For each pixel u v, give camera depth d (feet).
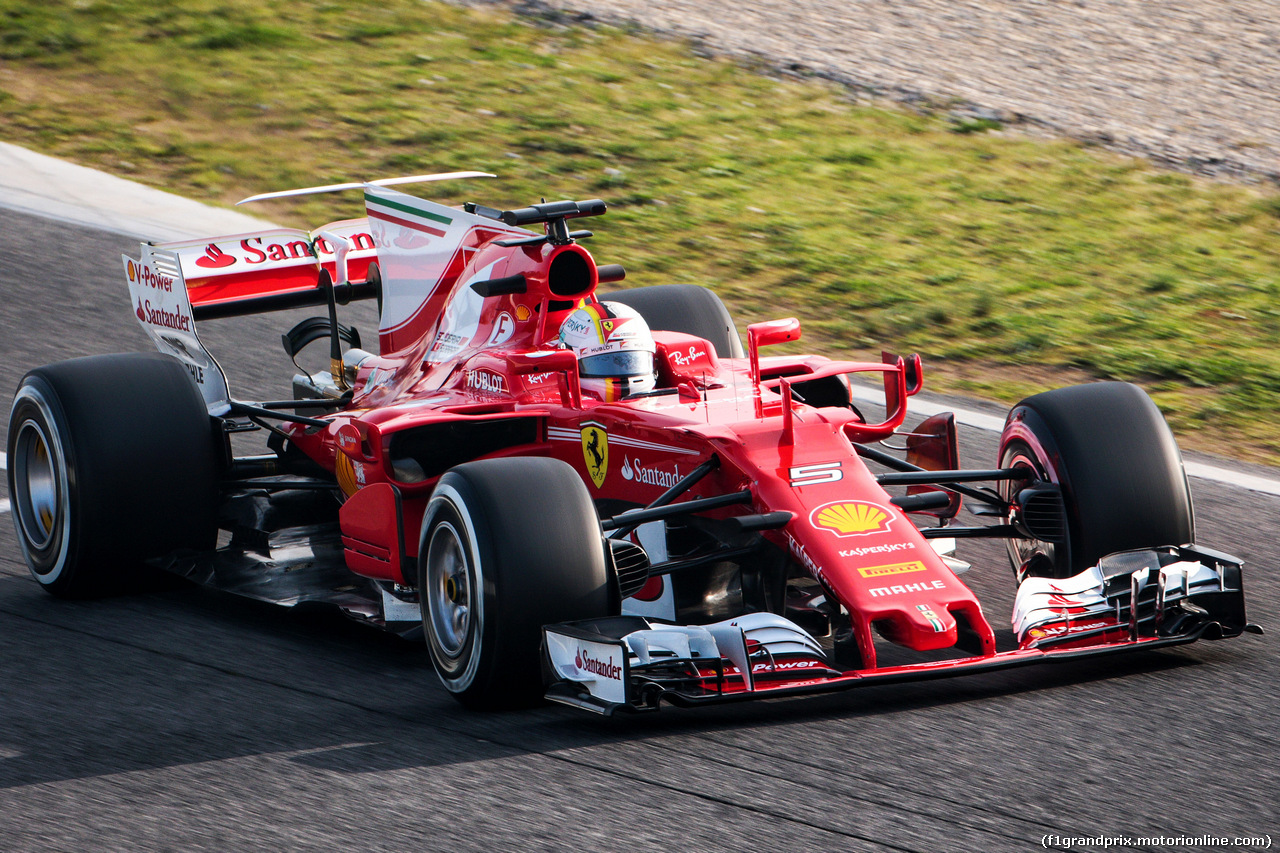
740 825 50.21
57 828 51.47
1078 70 228.02
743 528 61.67
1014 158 189.88
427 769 55.31
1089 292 146.30
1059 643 62.39
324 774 55.11
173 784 54.70
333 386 93.91
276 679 66.08
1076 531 68.39
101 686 65.31
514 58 218.59
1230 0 268.41
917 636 58.80
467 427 73.20
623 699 55.62
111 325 130.21
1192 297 145.07
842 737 57.47
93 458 74.54
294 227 158.30
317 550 80.48
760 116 200.85
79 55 214.48
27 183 167.43
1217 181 184.55
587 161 183.32
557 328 74.64
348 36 225.56
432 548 63.46
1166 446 69.21
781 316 139.23
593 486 71.26
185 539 77.46
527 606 59.11
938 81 219.61
